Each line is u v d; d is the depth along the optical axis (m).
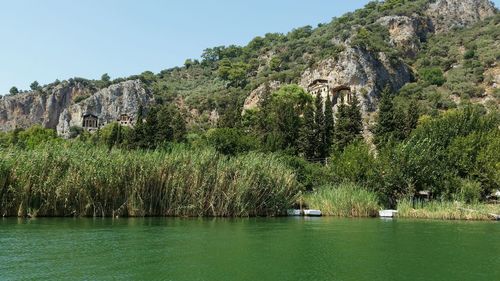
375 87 131.50
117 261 18.62
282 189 43.50
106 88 197.38
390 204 50.31
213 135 69.44
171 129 89.44
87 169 36.88
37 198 35.62
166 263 18.39
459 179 50.12
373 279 16.20
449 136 62.28
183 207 39.47
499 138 55.09
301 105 113.62
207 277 16.14
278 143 79.19
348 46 139.25
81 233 26.58
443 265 18.62
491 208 44.22
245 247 22.59
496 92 121.62
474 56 148.62
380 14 190.38
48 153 36.81
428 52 166.38
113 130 102.00
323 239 25.75
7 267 17.25
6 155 35.66
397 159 50.47
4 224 30.34
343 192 45.28
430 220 39.75
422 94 129.62
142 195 38.69
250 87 171.25
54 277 15.84
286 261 19.11
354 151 55.66
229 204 40.72
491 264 18.86
